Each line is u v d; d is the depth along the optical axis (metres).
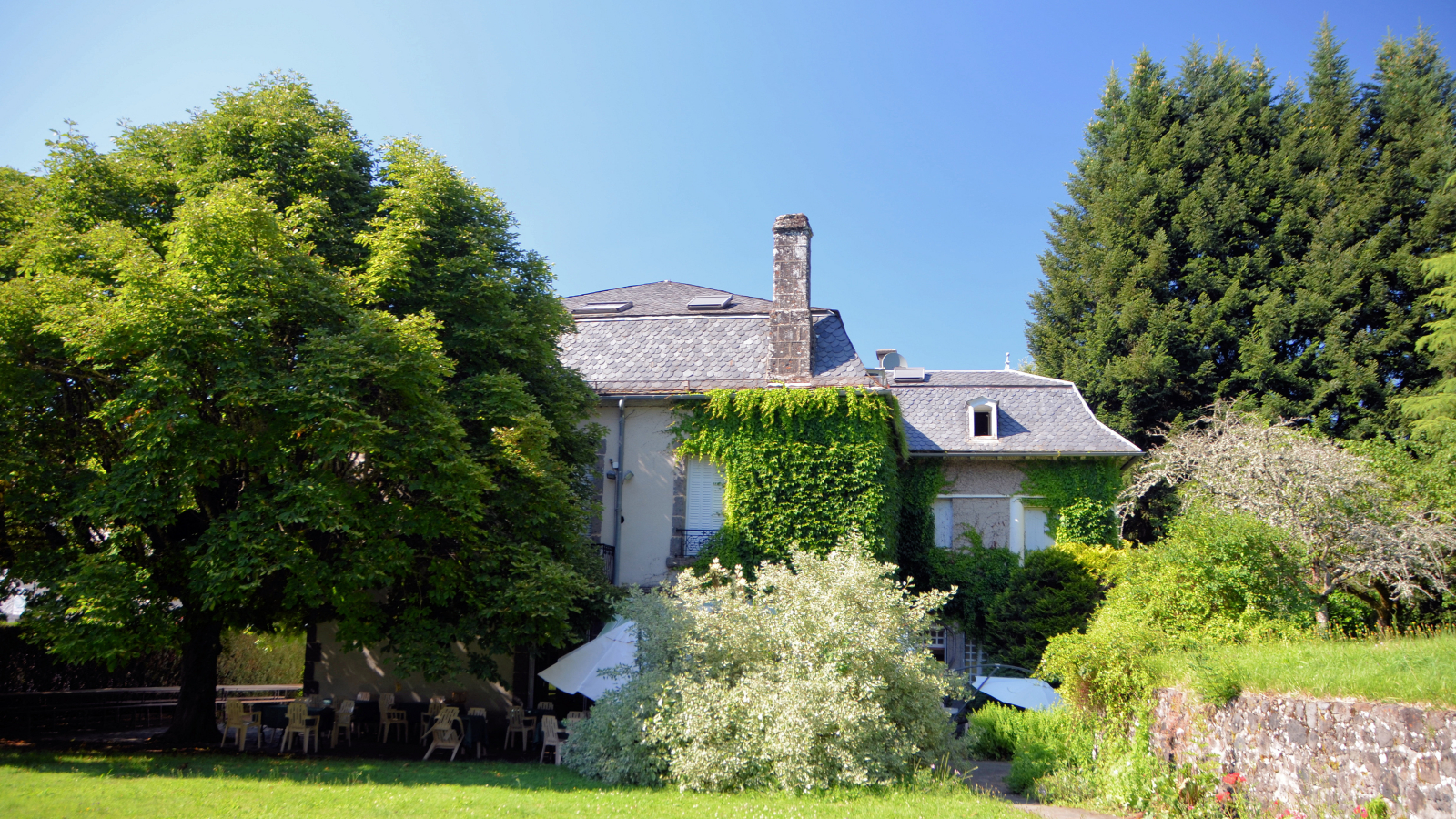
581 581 13.62
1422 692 6.59
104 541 12.41
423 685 18.23
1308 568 12.74
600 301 24.38
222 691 21.38
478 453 13.64
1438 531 12.88
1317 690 7.54
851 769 10.27
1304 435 14.98
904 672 11.11
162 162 13.96
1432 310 26.91
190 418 10.78
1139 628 10.77
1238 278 28.97
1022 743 12.09
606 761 11.50
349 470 13.09
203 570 11.35
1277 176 29.94
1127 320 29.55
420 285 14.03
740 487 18.17
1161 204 31.36
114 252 11.55
